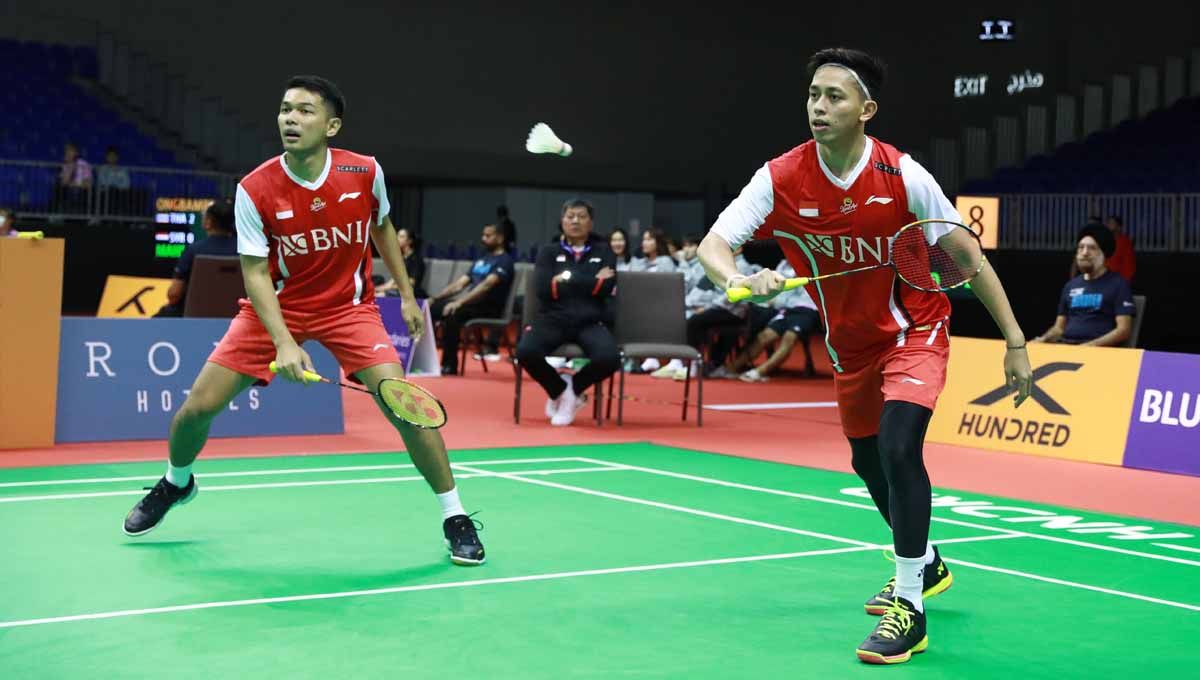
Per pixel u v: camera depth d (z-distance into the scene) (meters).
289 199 4.71
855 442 4.19
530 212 23.39
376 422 9.11
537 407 10.34
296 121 4.62
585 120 23.25
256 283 4.72
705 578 4.63
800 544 5.26
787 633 3.92
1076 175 20.17
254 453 7.54
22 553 4.82
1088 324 8.91
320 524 5.48
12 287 7.38
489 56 22.47
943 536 5.56
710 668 3.54
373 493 6.26
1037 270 16.66
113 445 7.69
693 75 23.92
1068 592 4.55
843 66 3.72
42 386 7.50
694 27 23.88
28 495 6.01
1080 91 21.95
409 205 24.61
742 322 12.80
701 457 7.79
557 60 22.97
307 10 21.23
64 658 3.52
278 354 4.67
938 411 8.88
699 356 9.30
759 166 24.58
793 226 3.91
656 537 5.35
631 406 10.52
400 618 4.01
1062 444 8.16
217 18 20.73
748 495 6.44
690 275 13.51
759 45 24.34
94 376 7.80
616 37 23.34
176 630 3.83
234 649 3.64
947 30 22.91
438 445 4.77
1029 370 3.88
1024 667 3.62
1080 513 6.22
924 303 3.89
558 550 5.06
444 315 12.99
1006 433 8.47
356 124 21.62
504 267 12.90
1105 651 3.80
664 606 4.22
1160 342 13.52
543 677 3.43
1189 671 3.61
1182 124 20.31
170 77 20.52
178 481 5.12
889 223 3.80
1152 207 16.36
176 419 4.99
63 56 19.81
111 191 17.56
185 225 13.44
